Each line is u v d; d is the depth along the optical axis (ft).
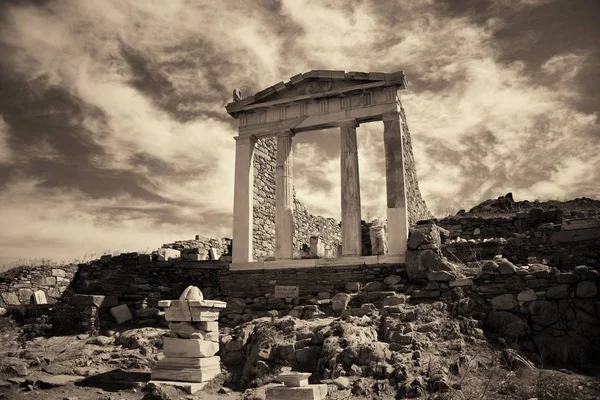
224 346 40.24
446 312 38.63
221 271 56.95
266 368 34.32
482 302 39.09
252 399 29.91
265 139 71.00
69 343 47.52
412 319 36.96
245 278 55.57
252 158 62.34
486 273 40.11
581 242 48.57
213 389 34.12
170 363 35.68
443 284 42.50
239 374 36.27
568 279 36.76
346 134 57.93
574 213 67.97
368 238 74.33
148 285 59.47
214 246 73.36
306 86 61.00
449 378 29.09
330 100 59.47
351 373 30.63
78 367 40.14
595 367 32.32
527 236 52.44
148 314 53.36
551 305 36.60
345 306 45.14
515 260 50.96
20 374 38.55
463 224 66.80
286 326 39.52
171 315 36.88
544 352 34.58
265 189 69.31
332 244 88.99
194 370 34.83
